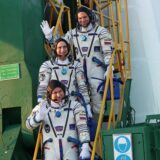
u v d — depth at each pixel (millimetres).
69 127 3180
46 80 3539
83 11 3867
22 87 3992
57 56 3596
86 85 3723
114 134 3141
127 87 4242
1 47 4094
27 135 3920
